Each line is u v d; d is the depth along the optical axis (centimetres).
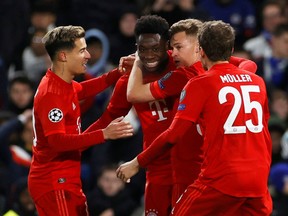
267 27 3897
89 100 2300
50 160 2064
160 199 2158
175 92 2055
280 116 3488
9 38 3694
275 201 3100
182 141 2072
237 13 3934
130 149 3291
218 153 1944
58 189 2062
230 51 1989
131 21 3750
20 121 3155
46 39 2055
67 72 2050
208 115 1952
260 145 1967
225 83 1961
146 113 2139
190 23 2052
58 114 2016
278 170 3122
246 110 1958
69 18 3831
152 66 2073
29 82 3366
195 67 2045
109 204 3130
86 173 3244
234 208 1967
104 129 1998
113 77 2175
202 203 1958
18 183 2975
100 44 3456
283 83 3688
